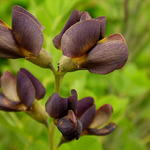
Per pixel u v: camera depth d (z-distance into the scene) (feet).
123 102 0.84
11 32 0.61
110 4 1.14
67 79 0.83
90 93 0.87
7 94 0.67
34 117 0.67
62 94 0.85
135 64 1.29
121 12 1.11
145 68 1.34
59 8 0.82
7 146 1.01
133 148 0.98
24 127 0.80
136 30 1.12
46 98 0.80
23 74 0.64
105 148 1.02
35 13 0.81
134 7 1.06
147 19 1.16
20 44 0.61
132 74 1.08
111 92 1.05
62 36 0.60
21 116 0.85
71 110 0.61
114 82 1.05
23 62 0.85
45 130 0.85
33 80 0.65
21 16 0.60
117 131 1.00
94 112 0.65
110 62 0.61
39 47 0.61
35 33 0.60
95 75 1.04
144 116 1.12
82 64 0.62
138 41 1.13
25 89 0.65
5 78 0.67
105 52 0.61
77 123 0.60
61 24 0.86
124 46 0.60
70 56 0.61
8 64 1.09
